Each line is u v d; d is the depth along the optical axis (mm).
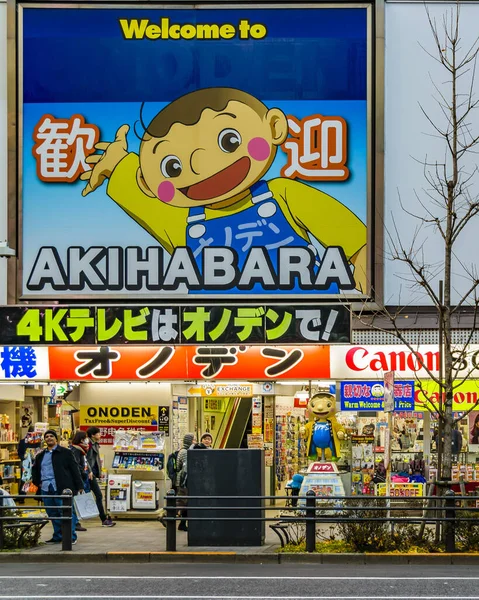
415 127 21391
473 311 20797
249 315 19812
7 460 22688
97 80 21531
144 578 12914
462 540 15367
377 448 20719
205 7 21516
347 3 21375
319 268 21062
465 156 21344
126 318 20000
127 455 20781
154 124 21438
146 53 21547
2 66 21594
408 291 20938
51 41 21578
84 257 21250
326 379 20453
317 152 21250
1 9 21688
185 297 21094
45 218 21328
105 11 21609
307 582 12477
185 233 21250
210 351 20484
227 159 21328
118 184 21359
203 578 12891
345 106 21281
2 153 21578
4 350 20594
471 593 11539
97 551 15273
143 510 20406
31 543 15984
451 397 16109
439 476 16031
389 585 12195
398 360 20281
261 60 21453
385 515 16422
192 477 16188
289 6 21438
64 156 21438
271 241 21172
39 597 11281
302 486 19094
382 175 21141
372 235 21062
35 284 21234
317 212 21156
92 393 21875
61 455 16578
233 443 23781
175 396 22094
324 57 21359
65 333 20062
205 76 21469
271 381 21203
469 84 21406
